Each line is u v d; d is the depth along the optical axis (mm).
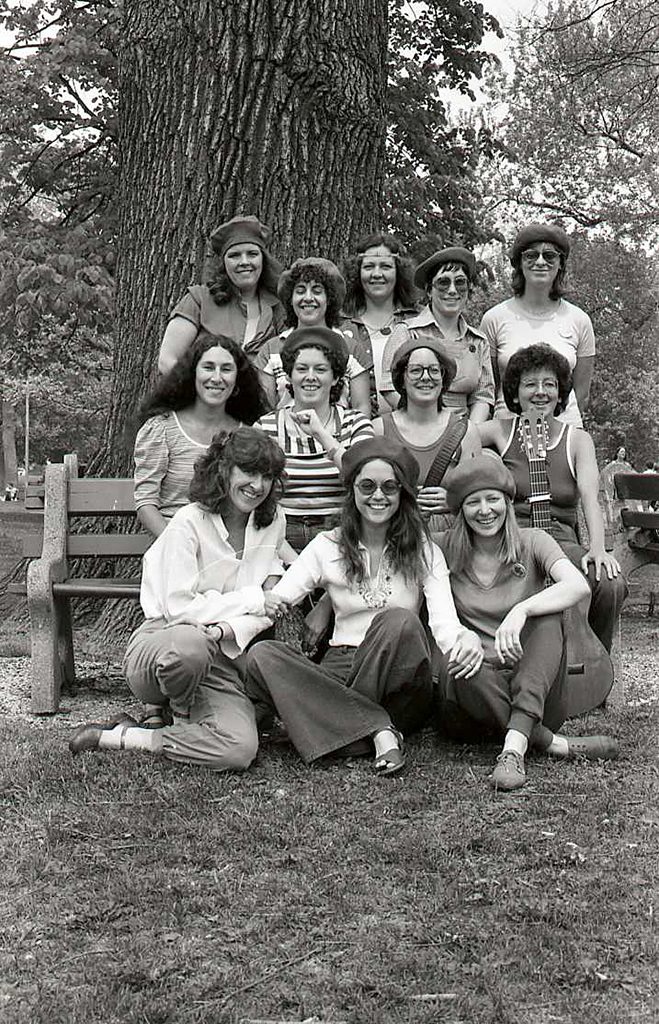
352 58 6273
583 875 3062
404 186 12312
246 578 4242
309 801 3625
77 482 5223
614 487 8680
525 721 3939
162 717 4391
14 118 12195
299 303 5125
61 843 3252
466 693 4043
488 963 2549
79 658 6117
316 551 4262
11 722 4664
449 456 4680
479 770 3975
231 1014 2336
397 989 2428
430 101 12883
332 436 4676
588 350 5797
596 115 21953
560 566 4168
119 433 6738
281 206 6230
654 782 3859
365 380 5258
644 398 29031
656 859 3178
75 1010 2338
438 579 4234
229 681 4098
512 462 4910
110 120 11875
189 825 3398
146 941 2654
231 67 6164
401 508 4215
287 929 2723
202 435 4805
